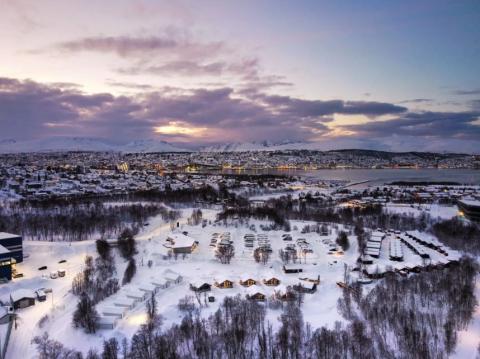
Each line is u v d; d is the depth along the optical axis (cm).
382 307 16862
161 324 16200
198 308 17800
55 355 14012
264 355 13900
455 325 16038
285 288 19100
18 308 18375
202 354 13912
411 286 19250
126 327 16438
